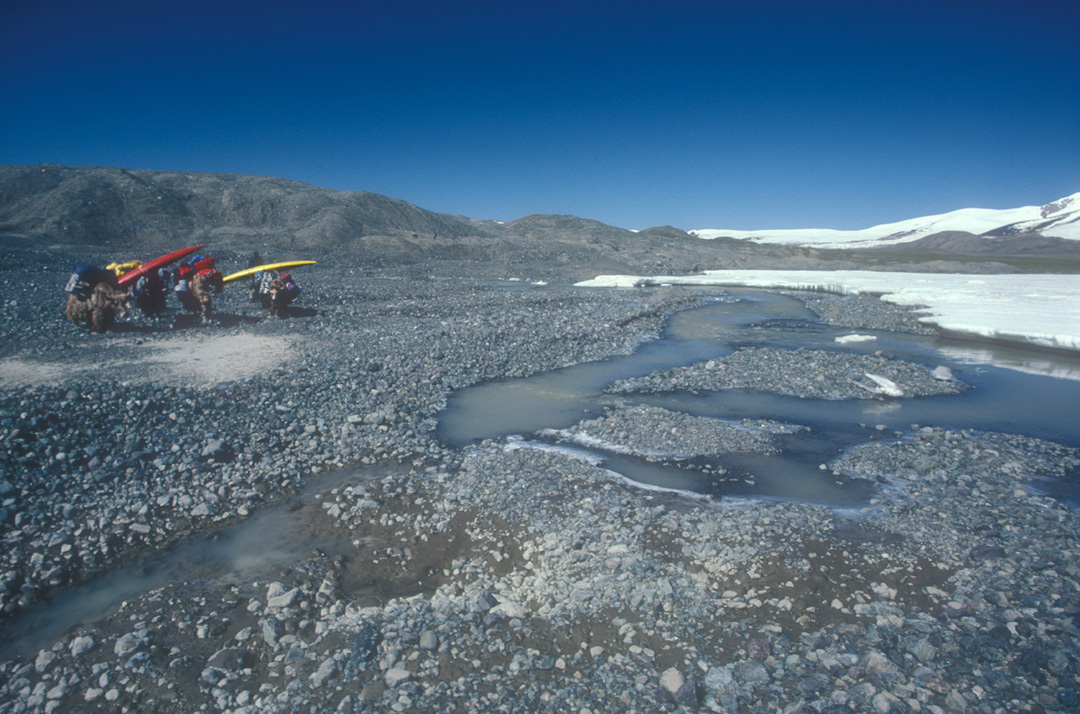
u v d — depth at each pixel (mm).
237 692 4395
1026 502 7477
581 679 4465
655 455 9180
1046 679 4328
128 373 10969
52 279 20484
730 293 36250
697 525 6711
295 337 15281
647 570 5832
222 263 30922
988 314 22438
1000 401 12414
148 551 6449
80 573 6023
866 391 12930
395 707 4152
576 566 5977
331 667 4539
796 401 12375
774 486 8141
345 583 5852
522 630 5023
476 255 51125
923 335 20656
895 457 9016
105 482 7574
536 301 24844
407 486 7812
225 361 12398
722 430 10055
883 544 6430
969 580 5691
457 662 4645
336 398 11078
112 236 37188
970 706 4105
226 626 5160
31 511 6777
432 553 6398
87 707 4266
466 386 12977
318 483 8117
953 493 7781
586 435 10023
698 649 4785
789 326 22859
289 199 50062
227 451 8625
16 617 5383
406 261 42062
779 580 5684
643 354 17062
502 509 7168
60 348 12609
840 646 4770
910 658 4617
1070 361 16344
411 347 14938
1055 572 5723
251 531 6867
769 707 4176
